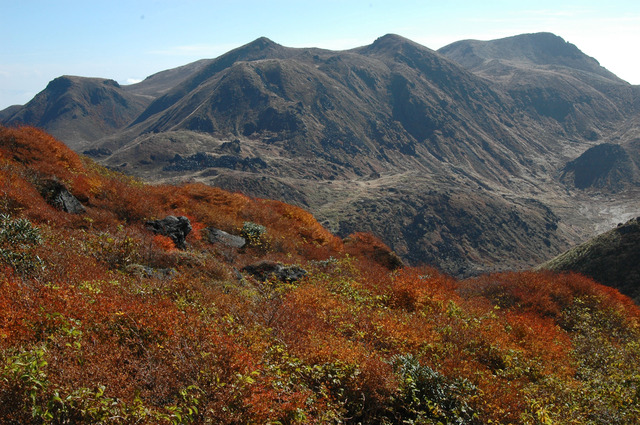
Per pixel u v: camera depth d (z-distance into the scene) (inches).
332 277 542.6
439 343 370.3
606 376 447.8
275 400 204.2
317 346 276.2
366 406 252.1
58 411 156.2
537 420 293.9
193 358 208.2
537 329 519.2
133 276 365.1
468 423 269.4
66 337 201.5
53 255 329.1
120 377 183.3
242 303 334.3
